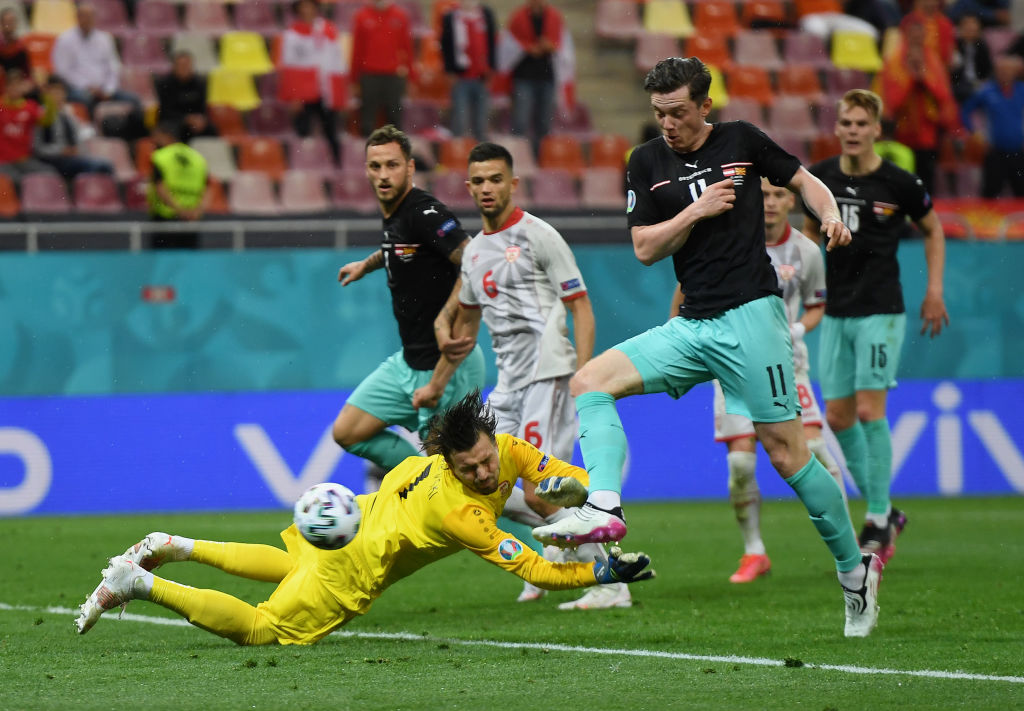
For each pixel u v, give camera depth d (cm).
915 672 1562
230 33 6094
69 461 4284
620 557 1509
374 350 4469
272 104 5816
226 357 4394
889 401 4666
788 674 1550
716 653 1731
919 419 4684
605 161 5938
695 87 1716
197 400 4375
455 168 5625
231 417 4391
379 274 4472
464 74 5662
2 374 4253
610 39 6494
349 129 5791
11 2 5941
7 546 3378
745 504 2652
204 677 1546
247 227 4559
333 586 1792
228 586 2611
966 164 5869
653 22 6575
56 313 4291
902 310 2833
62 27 5978
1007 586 2498
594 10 6531
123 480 4316
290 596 1795
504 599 2400
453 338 2427
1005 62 5928
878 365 2812
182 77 5294
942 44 5875
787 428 1755
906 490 4666
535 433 2320
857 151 2783
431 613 2209
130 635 1950
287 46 5653
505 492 1745
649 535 3569
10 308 4259
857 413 2855
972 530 3644
